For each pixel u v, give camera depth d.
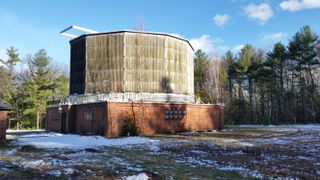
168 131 33.25
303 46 61.69
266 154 17.17
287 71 67.88
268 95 70.31
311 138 27.27
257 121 70.50
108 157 15.92
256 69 70.06
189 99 39.03
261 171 12.29
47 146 20.61
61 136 29.20
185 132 34.22
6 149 19.19
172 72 37.69
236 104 70.69
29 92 57.91
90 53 36.75
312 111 61.91
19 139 25.78
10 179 10.65
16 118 59.00
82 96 36.38
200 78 75.94
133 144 22.20
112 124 29.61
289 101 66.31
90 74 36.50
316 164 14.02
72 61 39.47
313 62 61.41
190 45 41.66
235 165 13.65
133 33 36.19
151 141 24.34
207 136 29.50
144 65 36.16
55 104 40.00
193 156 16.42
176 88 37.91
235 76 74.44
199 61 76.50
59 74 84.00
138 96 35.19
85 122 32.66
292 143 23.08
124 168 12.87
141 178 10.66
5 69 71.00
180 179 10.84
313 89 61.78
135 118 31.06
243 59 72.00
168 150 18.88
